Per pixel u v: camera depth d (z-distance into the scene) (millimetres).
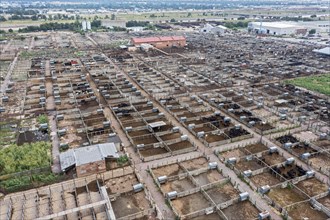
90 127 63781
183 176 48062
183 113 72375
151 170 49062
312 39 193000
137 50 155875
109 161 51844
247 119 68438
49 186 45562
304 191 44969
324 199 43188
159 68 115750
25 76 105500
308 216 39781
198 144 58219
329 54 139250
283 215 39312
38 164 49844
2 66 119812
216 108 75938
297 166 50844
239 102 79438
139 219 39188
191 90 89312
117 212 40719
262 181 47281
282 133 62812
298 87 93562
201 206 42000
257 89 90500
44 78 102125
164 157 53500
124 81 97688
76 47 165375
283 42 180625
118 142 58562
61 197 43344
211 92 87688
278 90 89188
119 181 47062
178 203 42531
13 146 55281
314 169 50219
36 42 183500
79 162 47906
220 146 57406
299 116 70562
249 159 52969
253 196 43562
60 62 127625
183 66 119625
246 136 60469
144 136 60719
